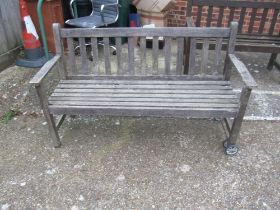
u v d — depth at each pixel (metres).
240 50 3.43
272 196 2.19
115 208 2.11
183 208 2.10
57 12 4.31
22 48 4.46
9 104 3.31
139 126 2.93
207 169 2.42
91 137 2.79
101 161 2.51
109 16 4.36
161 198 2.18
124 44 4.84
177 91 2.57
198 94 2.52
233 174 2.37
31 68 4.07
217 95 2.50
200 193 2.21
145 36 2.62
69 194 2.22
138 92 2.57
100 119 3.04
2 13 3.97
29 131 2.90
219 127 2.90
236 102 2.40
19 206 2.13
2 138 2.81
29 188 2.28
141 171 2.41
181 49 2.67
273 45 3.42
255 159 2.52
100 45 4.75
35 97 3.41
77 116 3.09
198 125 2.94
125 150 2.63
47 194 2.22
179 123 2.97
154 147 2.66
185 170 2.41
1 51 4.04
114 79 2.80
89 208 2.11
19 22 4.35
